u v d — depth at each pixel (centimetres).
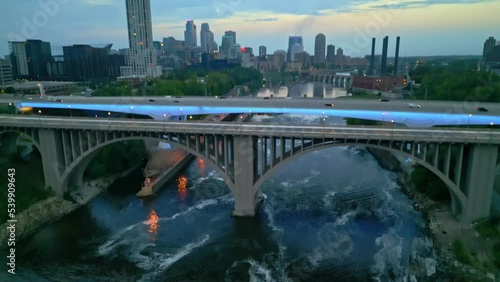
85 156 6053
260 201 6009
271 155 5300
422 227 5159
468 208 4903
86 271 4381
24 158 6888
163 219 5600
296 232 5109
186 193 6588
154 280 4191
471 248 4394
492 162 4697
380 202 6028
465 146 4947
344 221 5391
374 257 4494
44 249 4841
